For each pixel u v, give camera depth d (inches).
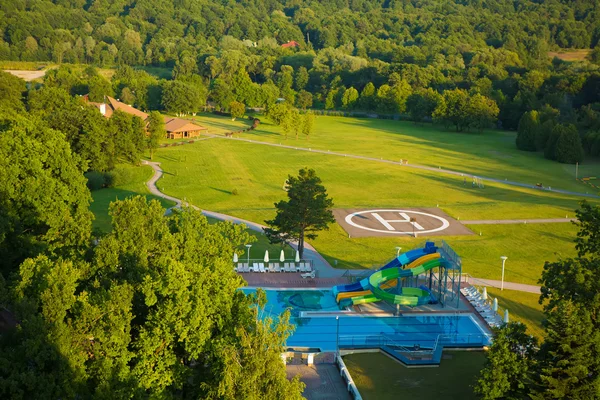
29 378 1195.9
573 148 5826.8
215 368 1390.3
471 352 2089.1
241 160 5669.3
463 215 3919.8
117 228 1893.5
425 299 2416.3
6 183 2170.3
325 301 2561.5
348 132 7760.8
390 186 4707.2
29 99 6259.8
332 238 3398.1
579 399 1437.0
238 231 2237.9
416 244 3319.4
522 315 2418.8
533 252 3223.4
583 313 1499.8
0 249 2021.4
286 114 7086.6
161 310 1422.2
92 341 1439.5
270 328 1353.3
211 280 1550.2
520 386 1481.3
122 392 1327.5
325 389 1823.3
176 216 2146.9
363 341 2182.6
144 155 5821.9
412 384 1845.5
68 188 2472.9
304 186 2886.3
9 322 1589.6
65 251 2018.9
